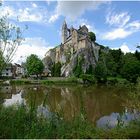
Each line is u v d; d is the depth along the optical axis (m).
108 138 10.41
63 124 11.96
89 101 35.72
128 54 113.12
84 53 123.75
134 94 16.44
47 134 10.46
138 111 15.62
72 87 73.19
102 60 114.88
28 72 112.31
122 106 27.80
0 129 10.10
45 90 57.41
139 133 10.90
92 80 94.81
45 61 145.38
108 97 41.16
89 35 143.62
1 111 11.89
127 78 97.88
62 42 157.38
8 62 11.07
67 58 132.75
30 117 12.02
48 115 13.77
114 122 19.58
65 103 31.91
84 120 12.91
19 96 38.97
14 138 9.59
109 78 96.12
